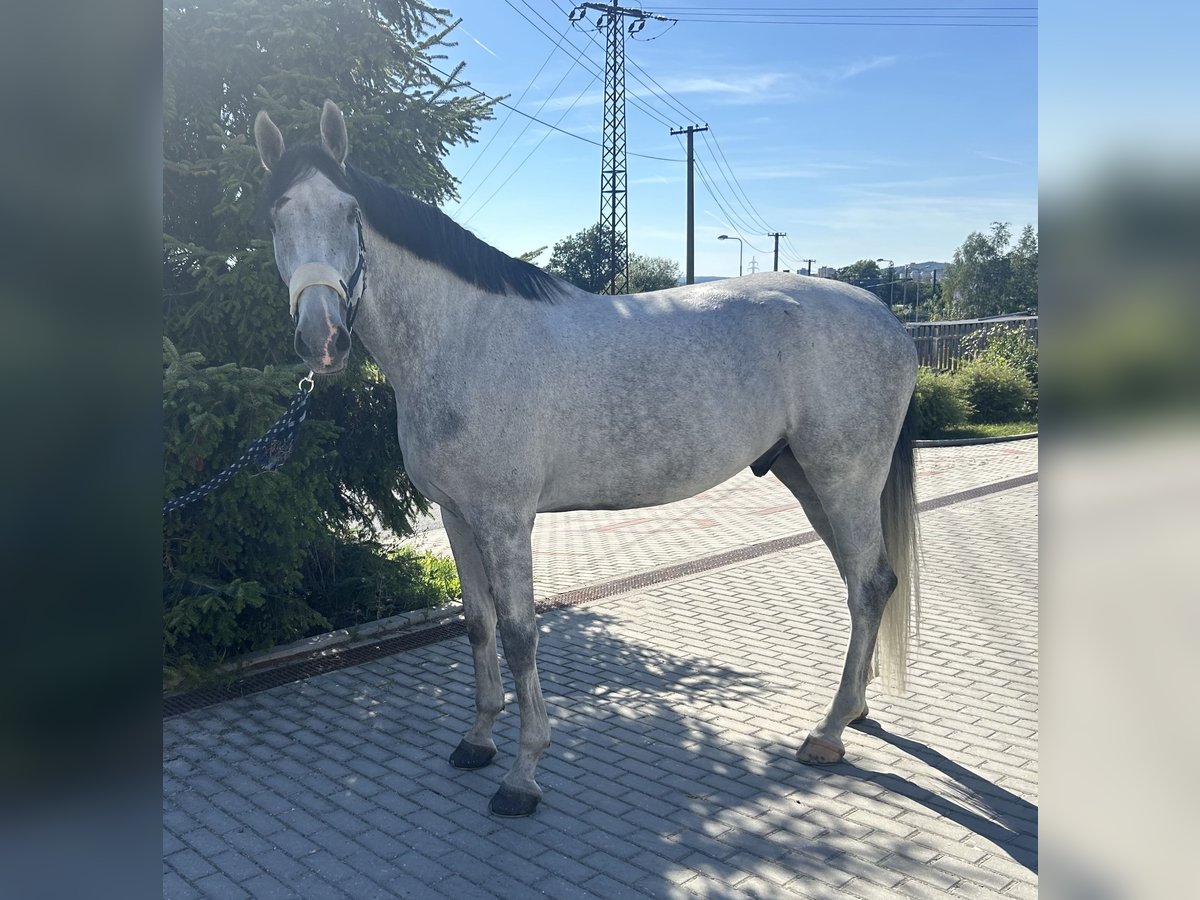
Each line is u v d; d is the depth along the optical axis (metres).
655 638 4.86
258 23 4.76
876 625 3.33
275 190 2.62
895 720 3.69
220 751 3.59
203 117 4.80
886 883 2.54
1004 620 4.95
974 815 2.92
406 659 4.66
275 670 4.50
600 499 3.18
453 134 5.64
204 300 4.67
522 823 2.95
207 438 4.07
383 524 5.66
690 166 26.22
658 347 3.07
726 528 8.05
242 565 4.61
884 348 3.24
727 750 3.46
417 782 3.29
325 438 4.74
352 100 5.14
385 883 2.62
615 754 3.46
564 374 2.99
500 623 3.02
